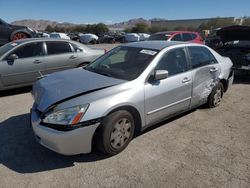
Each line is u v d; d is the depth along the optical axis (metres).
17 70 6.54
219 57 5.62
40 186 3.02
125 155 3.66
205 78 5.00
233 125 4.75
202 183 3.09
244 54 8.24
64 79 3.99
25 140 4.11
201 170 3.34
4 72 6.36
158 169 3.35
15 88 6.91
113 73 4.11
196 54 4.93
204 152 3.78
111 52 4.93
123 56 4.51
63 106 3.26
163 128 4.56
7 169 3.34
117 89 3.60
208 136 4.29
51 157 3.62
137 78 3.85
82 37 39.72
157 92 4.00
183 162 3.52
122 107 3.58
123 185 3.04
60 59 7.24
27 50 6.76
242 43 8.94
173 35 11.40
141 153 3.72
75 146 3.26
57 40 7.34
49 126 3.26
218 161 3.55
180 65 4.52
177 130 4.49
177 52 4.54
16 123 4.76
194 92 4.79
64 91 3.54
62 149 3.22
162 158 3.61
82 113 3.23
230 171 3.32
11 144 3.98
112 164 3.46
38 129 3.33
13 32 12.31
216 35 9.31
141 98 3.78
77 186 3.02
